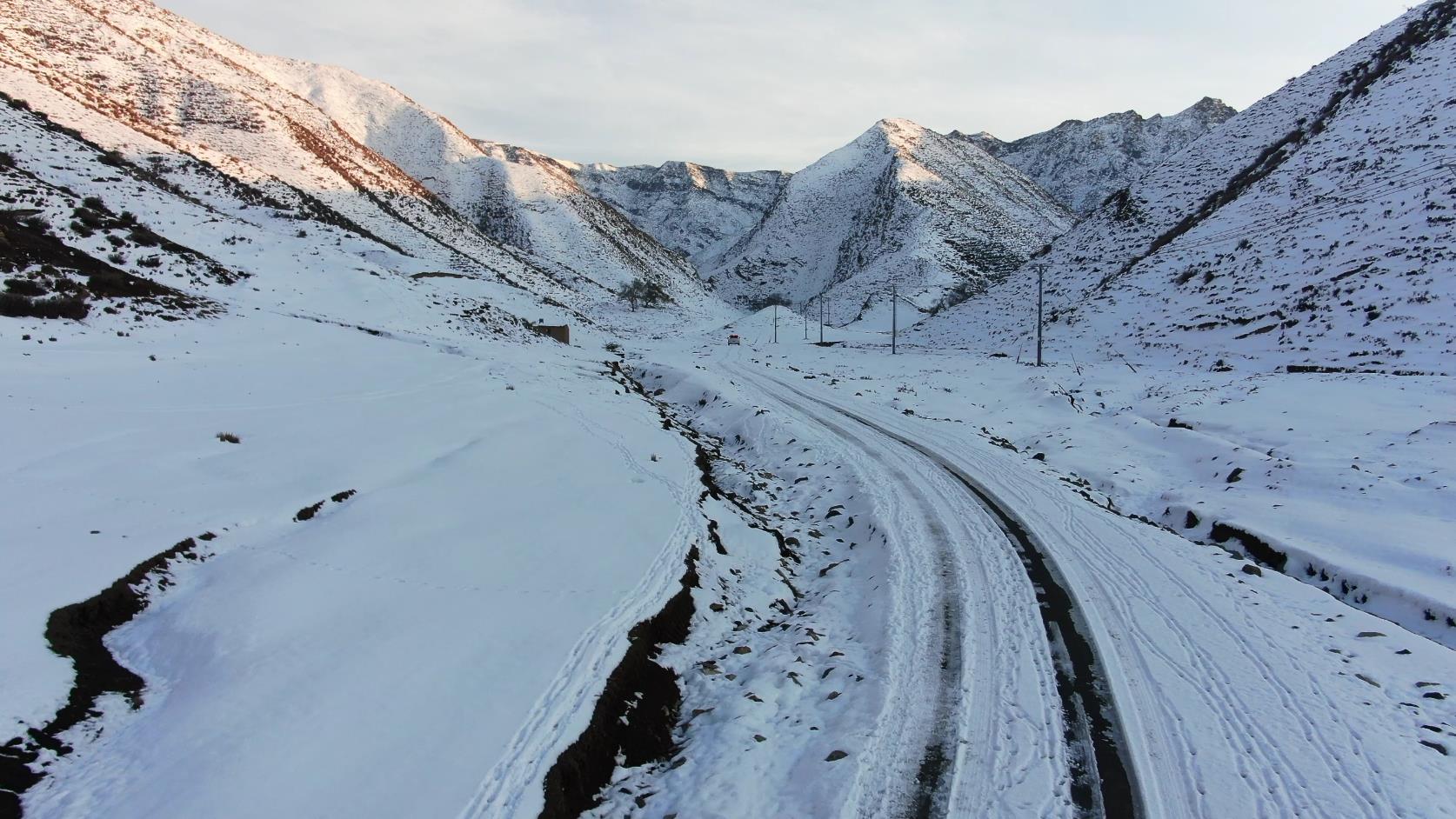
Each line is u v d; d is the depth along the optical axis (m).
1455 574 9.70
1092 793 5.44
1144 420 21.19
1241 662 7.27
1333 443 16.22
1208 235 49.19
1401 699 6.54
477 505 10.09
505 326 36.53
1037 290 62.59
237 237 33.22
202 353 17.17
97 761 4.75
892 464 16.44
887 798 5.45
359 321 26.69
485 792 4.79
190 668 5.80
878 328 94.75
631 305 98.25
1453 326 26.11
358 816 4.43
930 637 8.06
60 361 13.80
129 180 34.84
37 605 5.85
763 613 9.45
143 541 7.29
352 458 11.24
